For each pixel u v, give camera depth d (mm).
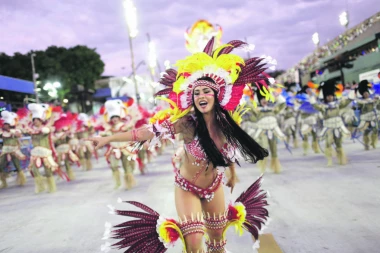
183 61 2748
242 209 2986
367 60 22125
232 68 2803
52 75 38656
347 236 3568
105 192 7434
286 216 4422
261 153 2842
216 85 2707
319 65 30766
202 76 2750
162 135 2709
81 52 43781
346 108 8000
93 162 14859
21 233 4809
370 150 9633
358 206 4555
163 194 6539
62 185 9078
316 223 4055
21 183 9844
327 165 7926
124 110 8133
